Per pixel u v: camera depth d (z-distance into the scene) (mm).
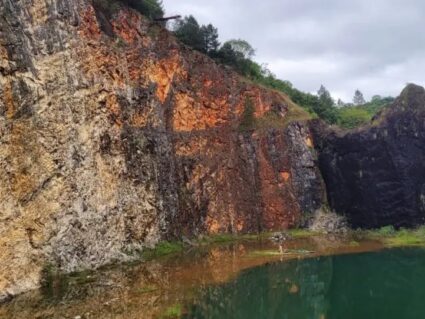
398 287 35750
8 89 29859
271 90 75625
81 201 34906
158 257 43438
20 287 27953
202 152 59406
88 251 34969
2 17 30844
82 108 37281
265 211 65125
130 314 24828
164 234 47844
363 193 67000
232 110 67562
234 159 64062
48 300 26781
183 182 54719
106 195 38594
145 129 48031
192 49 65750
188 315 25609
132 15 55000
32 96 31781
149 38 56188
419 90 67438
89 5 43125
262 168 67000
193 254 46156
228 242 55469
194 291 31109
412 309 30141
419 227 63875
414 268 42344
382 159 66250
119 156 41719
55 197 32094
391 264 44031
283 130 70625
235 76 70562
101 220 37219
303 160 70562
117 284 31484
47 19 35875
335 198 69875
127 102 45406
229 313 26969
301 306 30047
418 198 64750
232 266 40562
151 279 33750
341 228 66125
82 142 36375
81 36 40062
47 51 34969
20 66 31344
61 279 30953
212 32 76062
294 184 69125
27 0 34281
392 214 65250
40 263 29875
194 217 54906
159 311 25656
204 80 63656
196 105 60969
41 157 31547
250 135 67625
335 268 41938
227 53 77500
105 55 42906
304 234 62562
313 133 73250
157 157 49031
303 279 37406
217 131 63156
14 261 27750
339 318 28016
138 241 42844
